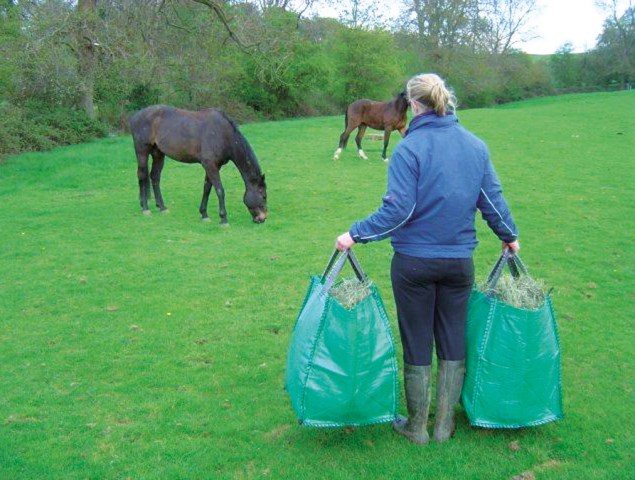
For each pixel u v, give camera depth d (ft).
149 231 29.96
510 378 11.09
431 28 146.61
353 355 10.62
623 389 13.50
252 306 19.49
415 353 10.97
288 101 110.73
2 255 26.21
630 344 15.90
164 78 79.05
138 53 67.21
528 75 171.94
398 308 10.94
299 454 11.35
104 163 49.93
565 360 14.98
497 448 11.32
